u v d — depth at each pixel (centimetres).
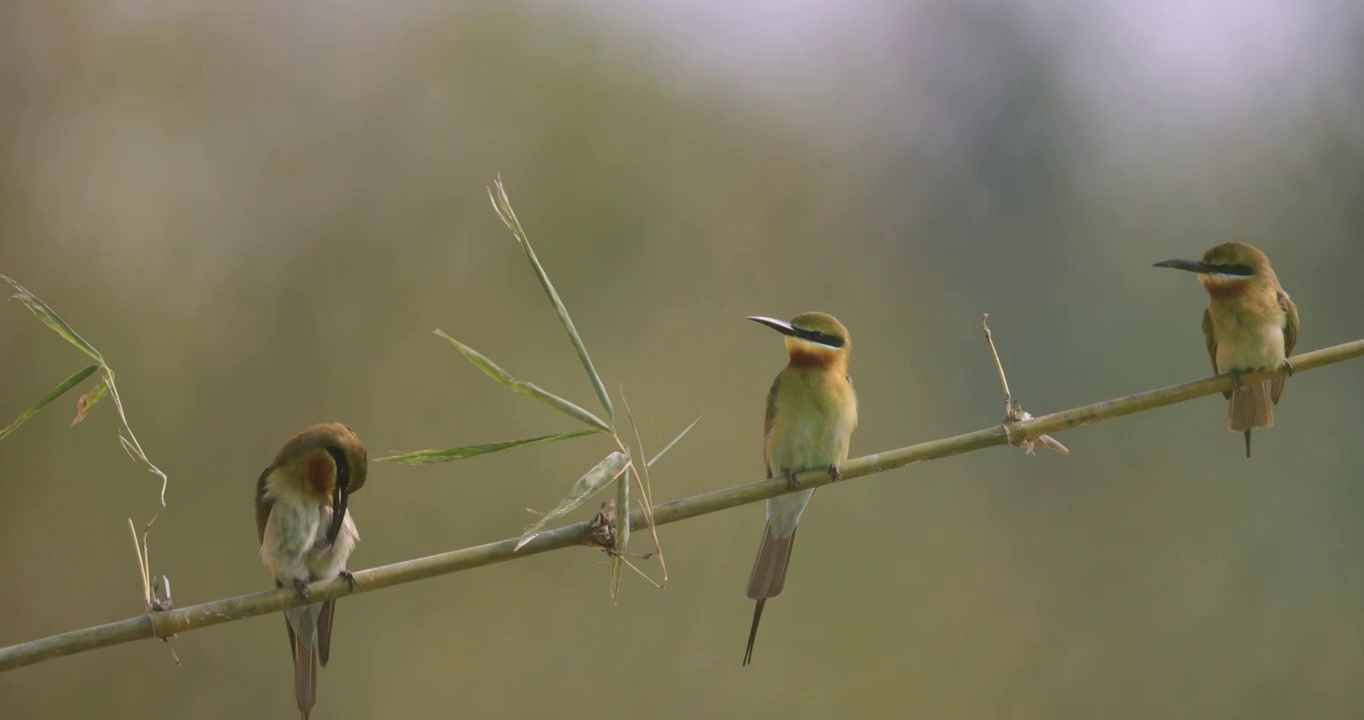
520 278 1332
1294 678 1319
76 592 1112
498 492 1251
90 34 1254
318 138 1315
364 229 1298
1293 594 1382
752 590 707
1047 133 1719
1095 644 1366
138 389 1171
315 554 637
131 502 1146
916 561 1399
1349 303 1517
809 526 1389
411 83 1359
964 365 1592
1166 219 1661
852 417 728
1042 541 1452
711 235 1470
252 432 1204
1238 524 1434
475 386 1282
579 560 1249
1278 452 1462
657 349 1387
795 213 1576
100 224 1220
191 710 1117
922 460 580
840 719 1266
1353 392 1470
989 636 1355
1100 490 1490
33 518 1115
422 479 1237
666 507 538
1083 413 576
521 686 1184
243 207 1273
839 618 1334
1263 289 702
